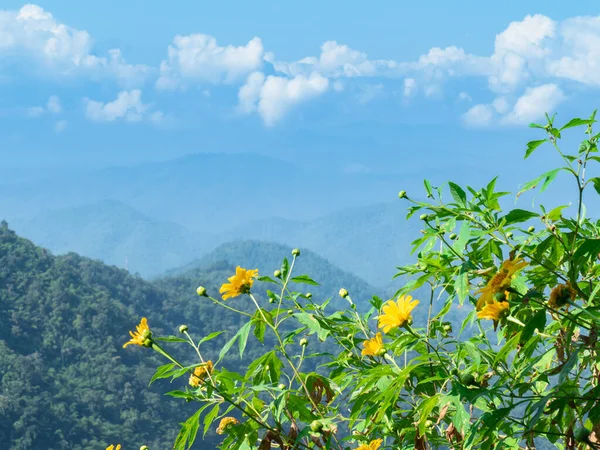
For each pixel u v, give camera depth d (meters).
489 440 1.61
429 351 1.92
